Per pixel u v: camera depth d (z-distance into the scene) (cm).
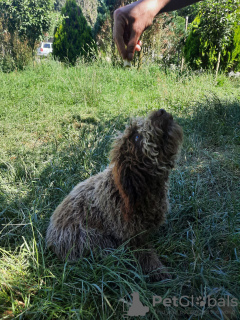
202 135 168
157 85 279
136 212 75
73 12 423
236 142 158
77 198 86
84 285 75
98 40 427
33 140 174
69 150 142
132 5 63
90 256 81
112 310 68
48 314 69
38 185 117
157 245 91
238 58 324
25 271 79
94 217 81
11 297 69
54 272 78
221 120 178
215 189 117
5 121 202
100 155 134
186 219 101
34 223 93
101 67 324
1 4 452
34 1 446
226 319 65
